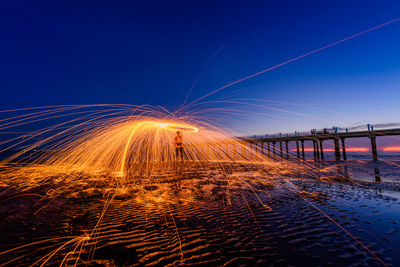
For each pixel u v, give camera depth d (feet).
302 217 9.17
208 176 22.88
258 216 9.30
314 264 5.40
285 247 6.37
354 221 8.64
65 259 5.58
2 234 7.23
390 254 5.92
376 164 46.29
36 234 7.25
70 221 8.64
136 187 16.28
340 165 43.14
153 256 5.81
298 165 41.60
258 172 27.25
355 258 5.73
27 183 18.53
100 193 14.12
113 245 6.47
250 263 5.45
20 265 5.27
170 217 9.18
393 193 14.12
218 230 7.71
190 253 5.99
